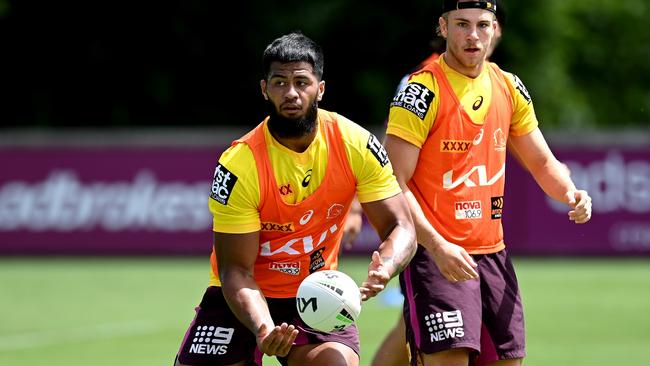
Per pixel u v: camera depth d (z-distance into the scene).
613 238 62.78
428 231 23.31
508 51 102.50
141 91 100.69
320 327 20.59
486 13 23.66
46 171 64.75
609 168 62.72
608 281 55.09
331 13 97.88
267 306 21.56
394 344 26.89
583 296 50.16
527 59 103.50
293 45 20.75
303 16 98.31
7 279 56.59
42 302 49.00
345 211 22.19
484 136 24.27
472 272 23.00
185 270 59.72
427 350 23.75
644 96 115.94
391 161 23.97
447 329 23.56
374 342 38.62
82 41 99.56
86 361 35.81
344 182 21.72
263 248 22.23
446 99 23.97
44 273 58.88
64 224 64.56
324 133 21.61
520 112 25.06
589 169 62.78
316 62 20.88
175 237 64.38
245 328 22.81
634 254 62.75
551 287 53.09
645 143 62.69
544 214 62.81
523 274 57.81
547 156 25.25
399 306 47.97
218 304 22.89
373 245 63.03
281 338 19.66
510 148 25.77
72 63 100.06
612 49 115.25
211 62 100.56
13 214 64.81
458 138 24.05
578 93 110.88
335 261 22.78
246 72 100.69
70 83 100.62
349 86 99.50
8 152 64.69
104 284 54.47
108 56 99.88
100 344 38.88
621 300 48.91
